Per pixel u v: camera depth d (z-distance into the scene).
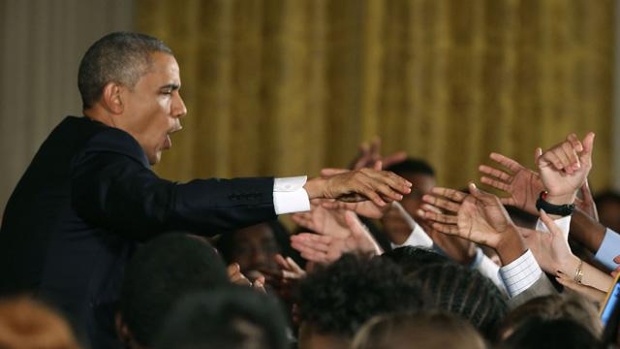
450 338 6.23
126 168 10.23
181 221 9.95
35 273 10.38
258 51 23.61
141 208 9.95
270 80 23.61
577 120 23.66
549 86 23.66
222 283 7.79
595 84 23.66
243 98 23.56
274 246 16.06
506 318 8.44
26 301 5.75
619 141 23.52
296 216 13.04
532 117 23.67
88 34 23.28
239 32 23.59
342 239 12.77
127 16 23.42
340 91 23.66
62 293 10.34
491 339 8.70
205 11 23.55
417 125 23.56
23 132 23.03
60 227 10.38
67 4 23.20
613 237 12.47
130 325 7.94
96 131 10.56
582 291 10.72
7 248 10.59
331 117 23.64
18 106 23.03
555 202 12.05
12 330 5.59
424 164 18.19
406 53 23.59
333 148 23.62
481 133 23.66
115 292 10.48
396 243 13.65
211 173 23.47
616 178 23.53
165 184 10.06
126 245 10.56
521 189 12.80
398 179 10.02
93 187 10.18
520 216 15.98
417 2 23.58
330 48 23.70
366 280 7.79
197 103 23.52
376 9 23.56
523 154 23.66
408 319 6.39
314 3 23.66
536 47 23.67
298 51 23.62
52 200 10.44
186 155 23.44
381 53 23.61
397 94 23.61
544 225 11.98
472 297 8.80
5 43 23.00
